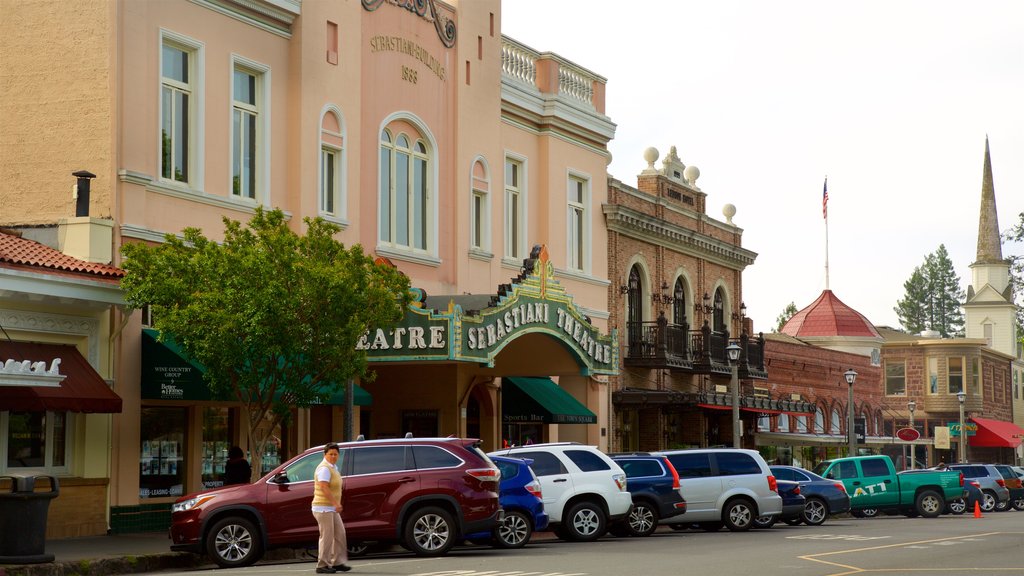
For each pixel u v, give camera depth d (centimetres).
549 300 2919
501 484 2258
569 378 3812
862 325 6519
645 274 4266
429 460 2030
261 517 1934
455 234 3288
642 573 1702
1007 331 9650
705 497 2800
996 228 10325
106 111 2325
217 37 2584
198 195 2506
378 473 2003
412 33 3158
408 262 3102
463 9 3359
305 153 2766
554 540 2509
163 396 2328
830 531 2836
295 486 1961
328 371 2169
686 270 4562
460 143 3316
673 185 4509
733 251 4878
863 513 3894
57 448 2239
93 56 2342
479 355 2678
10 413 2150
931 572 1734
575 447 2480
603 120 3969
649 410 4253
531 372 3192
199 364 2308
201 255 2097
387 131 3089
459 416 3206
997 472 4469
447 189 3288
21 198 2369
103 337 2286
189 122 2534
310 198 2778
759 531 2852
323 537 1723
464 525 2019
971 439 7838
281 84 2752
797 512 3066
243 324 2044
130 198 2348
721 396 4312
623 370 4072
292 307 2061
